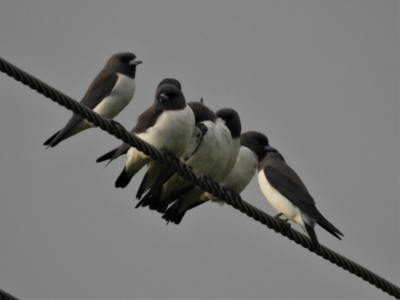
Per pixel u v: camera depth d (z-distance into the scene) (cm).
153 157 1404
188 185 1630
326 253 1591
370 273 1598
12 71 1209
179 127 1549
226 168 1708
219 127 1659
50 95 1248
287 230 1579
